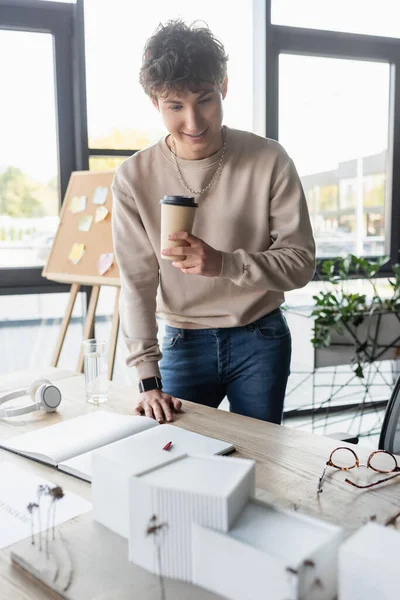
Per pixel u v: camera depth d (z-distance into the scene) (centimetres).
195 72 120
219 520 59
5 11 267
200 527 60
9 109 272
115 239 152
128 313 148
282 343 158
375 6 326
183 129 132
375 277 340
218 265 128
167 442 96
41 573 67
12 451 108
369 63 330
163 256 126
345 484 88
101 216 245
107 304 299
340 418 337
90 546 72
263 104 307
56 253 255
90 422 118
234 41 303
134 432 112
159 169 149
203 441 99
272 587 54
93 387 137
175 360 160
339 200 332
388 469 93
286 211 146
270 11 300
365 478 90
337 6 317
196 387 160
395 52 332
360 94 330
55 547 73
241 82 309
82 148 281
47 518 81
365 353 299
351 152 331
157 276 153
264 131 308
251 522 61
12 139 274
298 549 56
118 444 88
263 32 301
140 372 142
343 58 323
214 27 297
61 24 276
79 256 246
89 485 92
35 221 282
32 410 129
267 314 157
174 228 123
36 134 278
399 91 336
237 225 149
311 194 324
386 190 343
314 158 323
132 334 146
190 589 63
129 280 148
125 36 281
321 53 316
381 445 127
